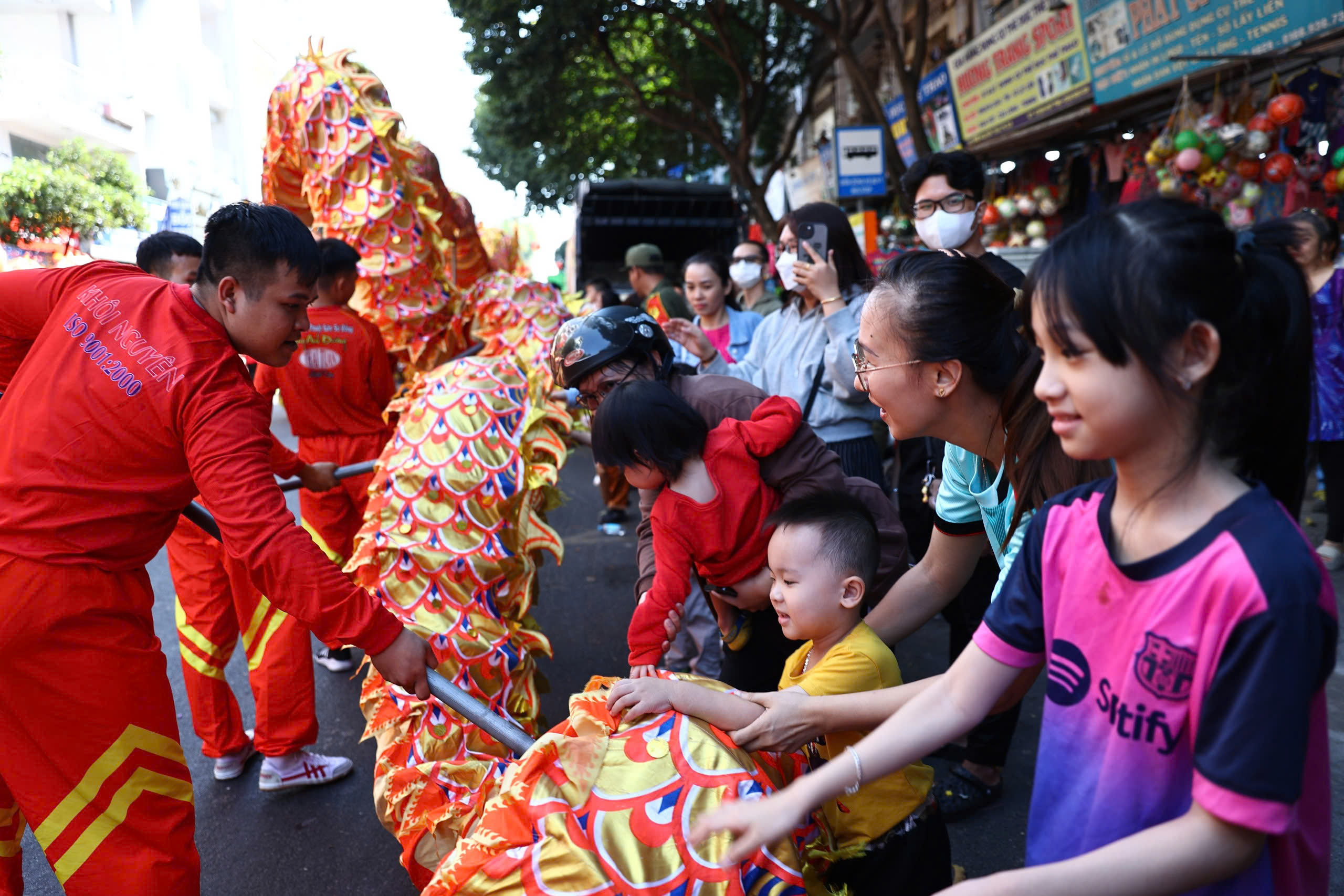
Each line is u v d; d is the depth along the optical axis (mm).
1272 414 1048
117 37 22406
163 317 1897
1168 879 927
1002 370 1559
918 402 1612
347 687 4031
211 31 28125
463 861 1429
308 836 2900
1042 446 1465
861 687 1682
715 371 3719
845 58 10578
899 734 1213
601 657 4195
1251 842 904
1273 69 5691
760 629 2342
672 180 12297
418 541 2365
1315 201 5570
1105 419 960
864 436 3273
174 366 1844
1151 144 6500
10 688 1810
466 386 2596
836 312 3086
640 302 7250
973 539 1854
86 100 20781
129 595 1914
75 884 1885
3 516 1804
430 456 2443
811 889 1600
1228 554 933
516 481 2512
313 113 2963
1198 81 6250
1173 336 926
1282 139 5535
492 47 12961
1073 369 974
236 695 4016
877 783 1646
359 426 3645
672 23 14281
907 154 10969
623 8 12984
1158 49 6348
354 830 2930
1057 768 1110
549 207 18891
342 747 3477
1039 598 1170
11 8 21484
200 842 2881
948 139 9805
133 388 1831
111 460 1829
